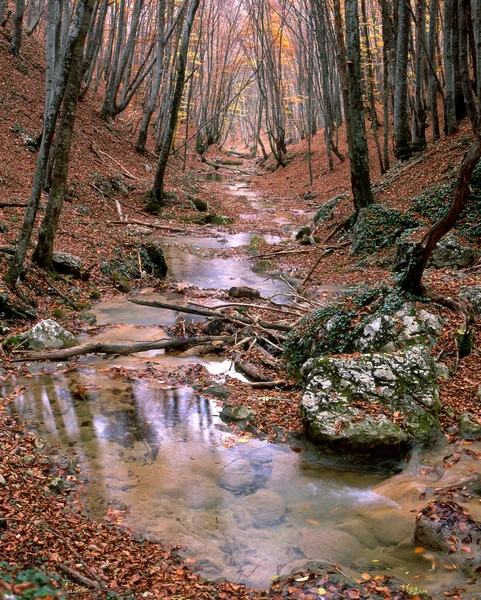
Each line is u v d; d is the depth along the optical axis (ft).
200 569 15.10
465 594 13.85
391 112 123.13
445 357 27.61
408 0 73.61
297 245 69.97
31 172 68.95
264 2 158.92
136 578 13.70
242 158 216.54
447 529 16.03
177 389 28.68
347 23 61.16
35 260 43.88
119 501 18.35
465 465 20.65
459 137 73.61
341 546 16.44
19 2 96.12
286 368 32.24
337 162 132.46
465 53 67.36
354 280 52.29
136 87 115.24
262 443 23.52
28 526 15.10
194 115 206.39
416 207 60.75
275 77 168.45
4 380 28.37
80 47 38.58
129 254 55.31
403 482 20.27
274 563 15.60
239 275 57.00
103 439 22.95
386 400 23.71
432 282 33.78
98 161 88.69
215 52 203.21
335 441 22.27
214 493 19.38
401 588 14.15
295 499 19.29
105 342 35.17
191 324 39.01
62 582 12.37
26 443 21.62
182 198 91.40
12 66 95.14
